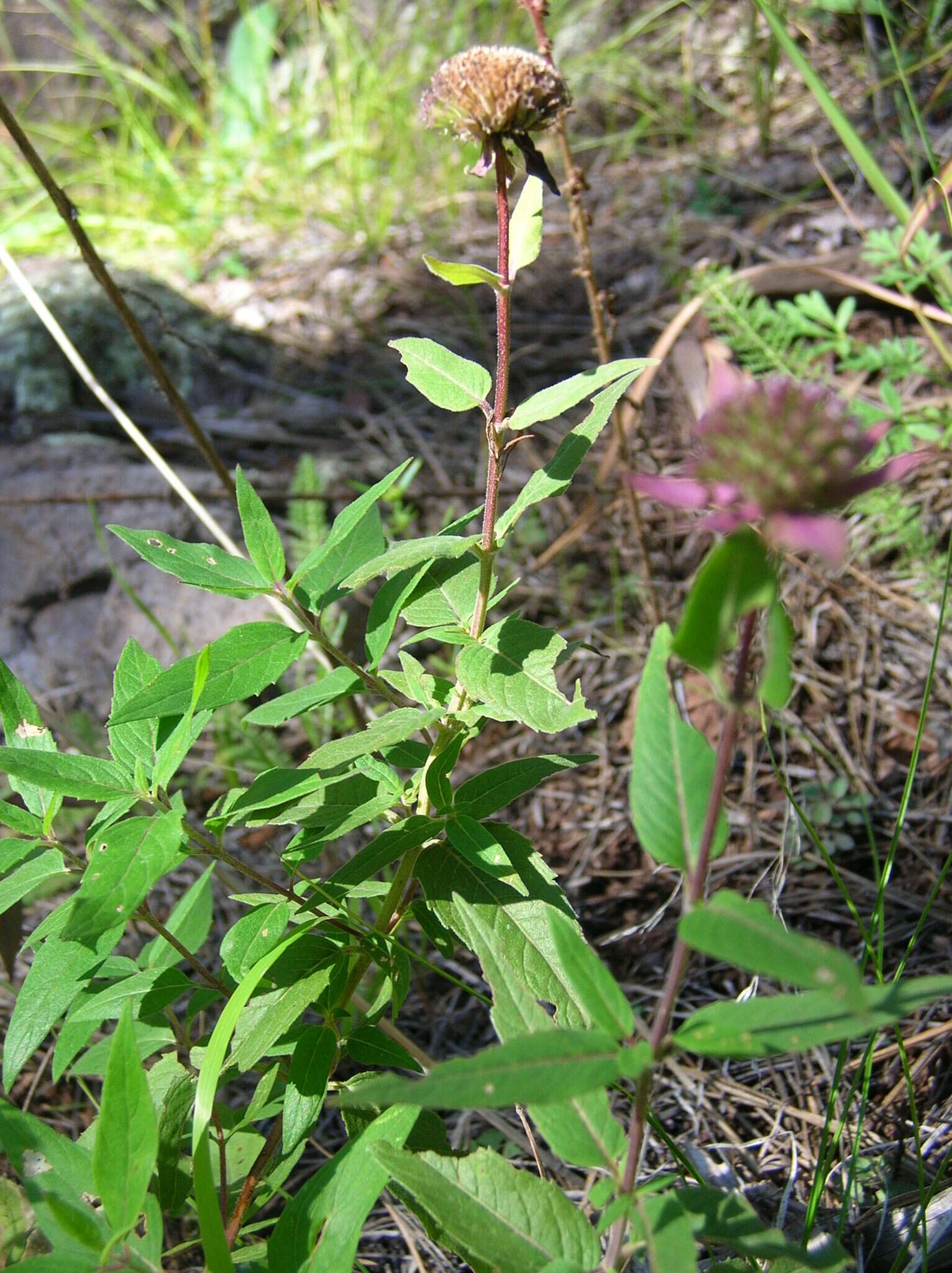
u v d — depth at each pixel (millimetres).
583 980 193
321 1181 225
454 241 792
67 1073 308
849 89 781
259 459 645
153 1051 293
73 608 564
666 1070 365
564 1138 211
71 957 252
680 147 821
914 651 491
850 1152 324
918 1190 300
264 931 260
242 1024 272
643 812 193
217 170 889
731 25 880
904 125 612
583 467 609
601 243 760
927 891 409
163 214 843
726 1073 362
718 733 473
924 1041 354
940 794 441
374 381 697
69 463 612
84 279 713
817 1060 361
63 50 977
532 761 275
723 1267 242
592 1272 209
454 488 604
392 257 787
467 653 256
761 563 166
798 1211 306
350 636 525
